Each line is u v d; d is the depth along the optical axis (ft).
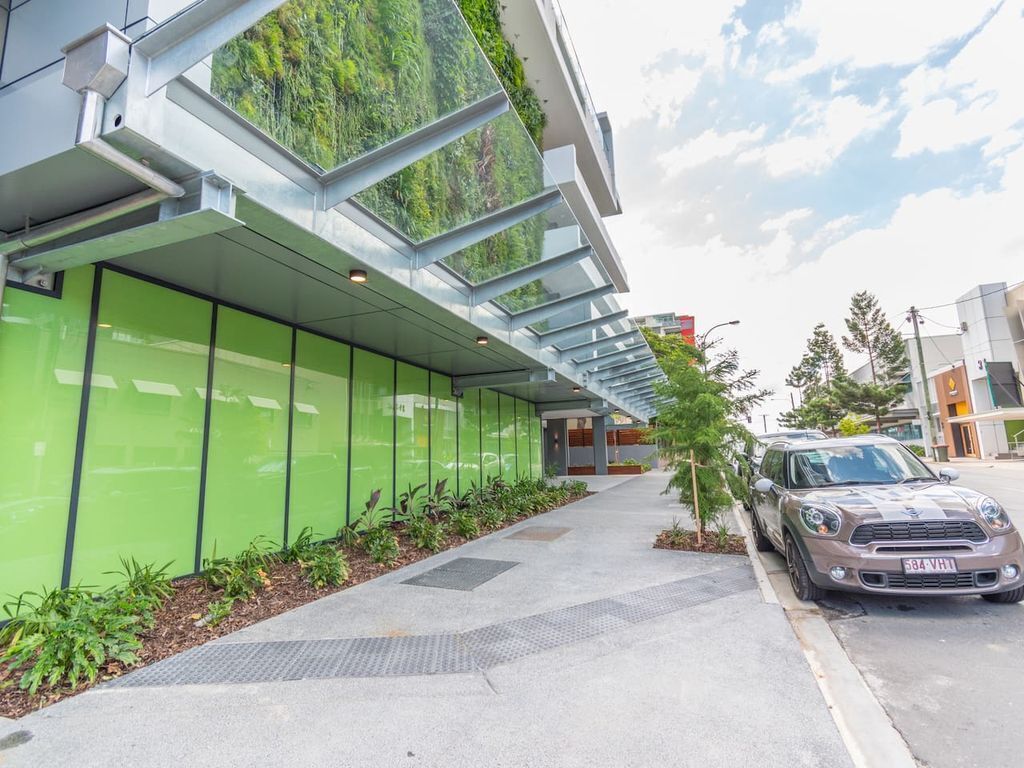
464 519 27.81
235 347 20.22
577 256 22.36
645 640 12.66
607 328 33.71
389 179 15.98
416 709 9.39
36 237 12.04
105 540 15.40
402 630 13.48
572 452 96.07
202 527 18.45
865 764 7.86
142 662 11.51
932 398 130.52
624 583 17.76
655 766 7.66
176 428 17.75
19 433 13.55
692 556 21.95
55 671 10.16
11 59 10.75
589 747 8.16
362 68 13.16
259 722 8.95
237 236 13.91
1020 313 101.81
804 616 14.99
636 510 37.22
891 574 14.16
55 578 14.11
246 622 14.21
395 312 21.49
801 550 15.98
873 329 159.74
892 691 10.37
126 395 16.22
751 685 10.20
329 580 17.88
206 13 8.75
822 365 197.88
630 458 101.24
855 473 18.79
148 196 10.69
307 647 12.35
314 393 24.29
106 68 8.61
